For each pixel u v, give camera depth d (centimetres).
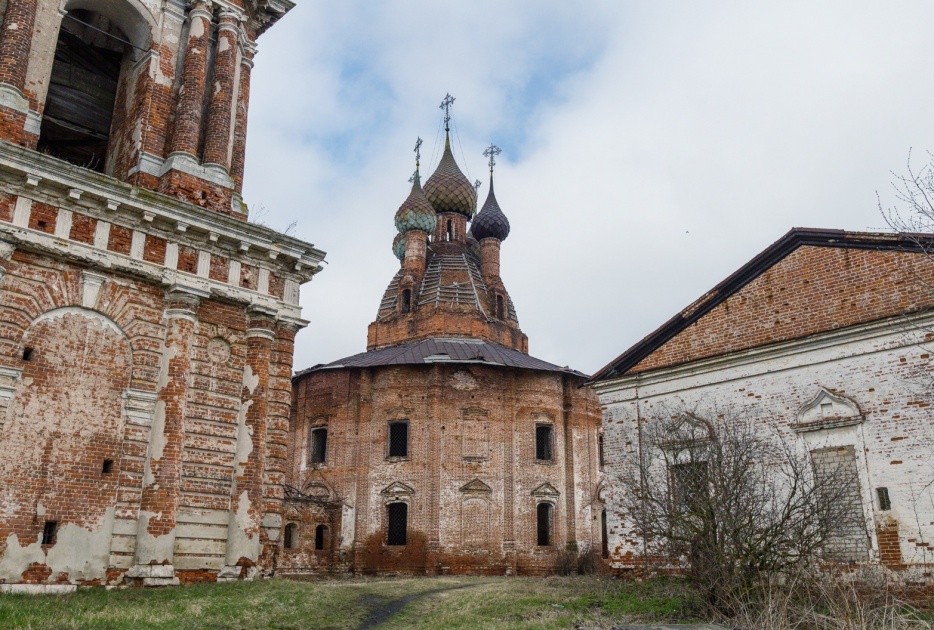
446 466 3897
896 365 1797
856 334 1872
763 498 1747
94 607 1379
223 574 1795
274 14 2388
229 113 2128
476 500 3888
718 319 2205
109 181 1748
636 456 2284
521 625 1470
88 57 2208
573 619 1559
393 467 3931
